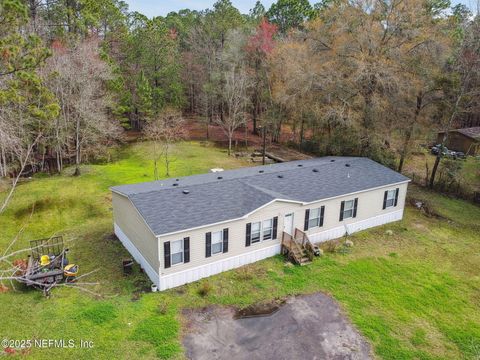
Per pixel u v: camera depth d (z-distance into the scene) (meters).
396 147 30.30
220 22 50.12
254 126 50.22
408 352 11.86
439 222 22.77
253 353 11.64
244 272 16.31
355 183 20.80
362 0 28.44
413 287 15.52
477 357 11.69
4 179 26.22
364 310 13.92
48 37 30.81
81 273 15.74
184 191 17.06
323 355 11.66
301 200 18.06
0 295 13.87
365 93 29.62
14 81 16.97
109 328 12.34
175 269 14.89
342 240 19.86
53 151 32.47
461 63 27.38
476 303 14.59
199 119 50.31
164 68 44.78
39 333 11.96
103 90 34.75
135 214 16.06
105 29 40.94
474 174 30.52
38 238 19.19
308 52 33.84
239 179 19.28
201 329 12.62
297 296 14.67
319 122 33.25
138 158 35.66
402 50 27.91
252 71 43.16
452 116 27.78
